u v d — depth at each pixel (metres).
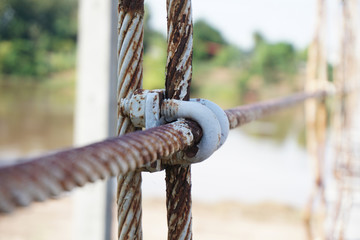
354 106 7.10
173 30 0.90
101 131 3.15
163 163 0.91
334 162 4.98
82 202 3.24
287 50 42.84
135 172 0.91
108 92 3.16
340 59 5.05
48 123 23.48
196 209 10.77
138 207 0.93
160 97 0.87
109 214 3.26
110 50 3.17
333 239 4.12
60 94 33.84
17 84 34.38
